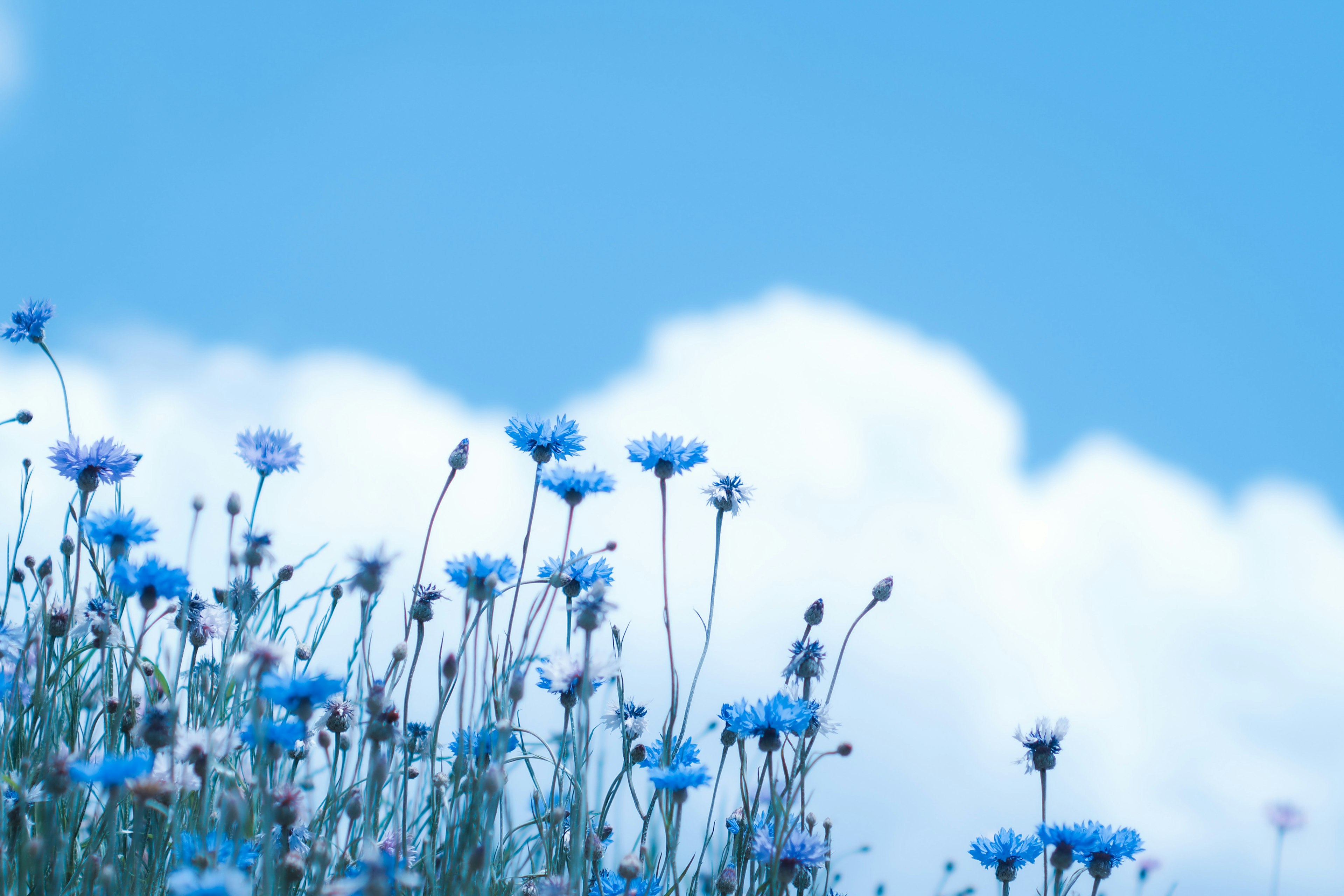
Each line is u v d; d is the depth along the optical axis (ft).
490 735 6.23
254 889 5.84
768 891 6.32
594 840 6.27
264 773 5.86
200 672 6.39
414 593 6.40
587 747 6.11
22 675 6.30
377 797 6.00
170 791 5.90
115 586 6.28
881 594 6.61
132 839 6.03
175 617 6.36
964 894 6.71
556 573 6.35
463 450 6.42
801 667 6.50
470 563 6.22
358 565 6.09
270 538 6.24
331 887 5.87
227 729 6.21
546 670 6.43
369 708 6.01
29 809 6.06
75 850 6.14
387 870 5.95
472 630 6.16
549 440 6.51
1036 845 6.39
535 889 6.24
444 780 6.23
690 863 6.41
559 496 6.41
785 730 6.24
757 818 6.40
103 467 6.26
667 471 6.53
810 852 6.16
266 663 5.88
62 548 6.43
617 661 6.29
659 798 6.37
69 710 6.39
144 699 6.27
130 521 6.08
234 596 6.23
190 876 5.71
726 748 6.48
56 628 6.22
